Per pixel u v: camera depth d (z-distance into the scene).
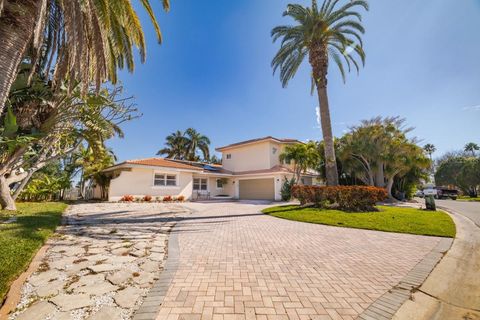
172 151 37.94
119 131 16.92
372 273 3.74
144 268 3.91
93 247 5.09
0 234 5.14
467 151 49.19
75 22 5.11
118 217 9.59
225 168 27.83
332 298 2.90
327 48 14.64
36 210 9.81
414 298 2.91
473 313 2.56
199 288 3.16
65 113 8.16
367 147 19.00
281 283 3.35
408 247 5.31
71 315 2.41
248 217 10.08
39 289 3.01
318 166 22.14
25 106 7.14
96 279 3.39
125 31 8.47
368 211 11.25
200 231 7.12
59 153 11.20
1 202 9.52
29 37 4.41
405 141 19.16
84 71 5.84
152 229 7.32
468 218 10.06
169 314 2.48
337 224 8.14
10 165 7.46
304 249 5.17
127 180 17.19
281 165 23.39
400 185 23.48
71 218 8.99
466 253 4.82
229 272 3.77
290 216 9.96
